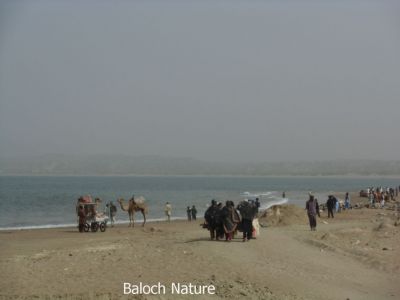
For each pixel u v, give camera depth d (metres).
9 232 34.88
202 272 14.88
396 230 27.45
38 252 19.59
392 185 193.50
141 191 122.75
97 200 35.03
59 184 167.38
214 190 136.38
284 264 17.09
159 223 44.28
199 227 38.03
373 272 17.48
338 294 14.15
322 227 29.77
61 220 50.72
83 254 17.45
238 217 20.67
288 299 13.11
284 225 32.12
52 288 12.52
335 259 19.03
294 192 126.12
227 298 12.68
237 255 17.62
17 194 99.56
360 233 26.14
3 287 12.54
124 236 29.16
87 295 11.91
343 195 97.06
